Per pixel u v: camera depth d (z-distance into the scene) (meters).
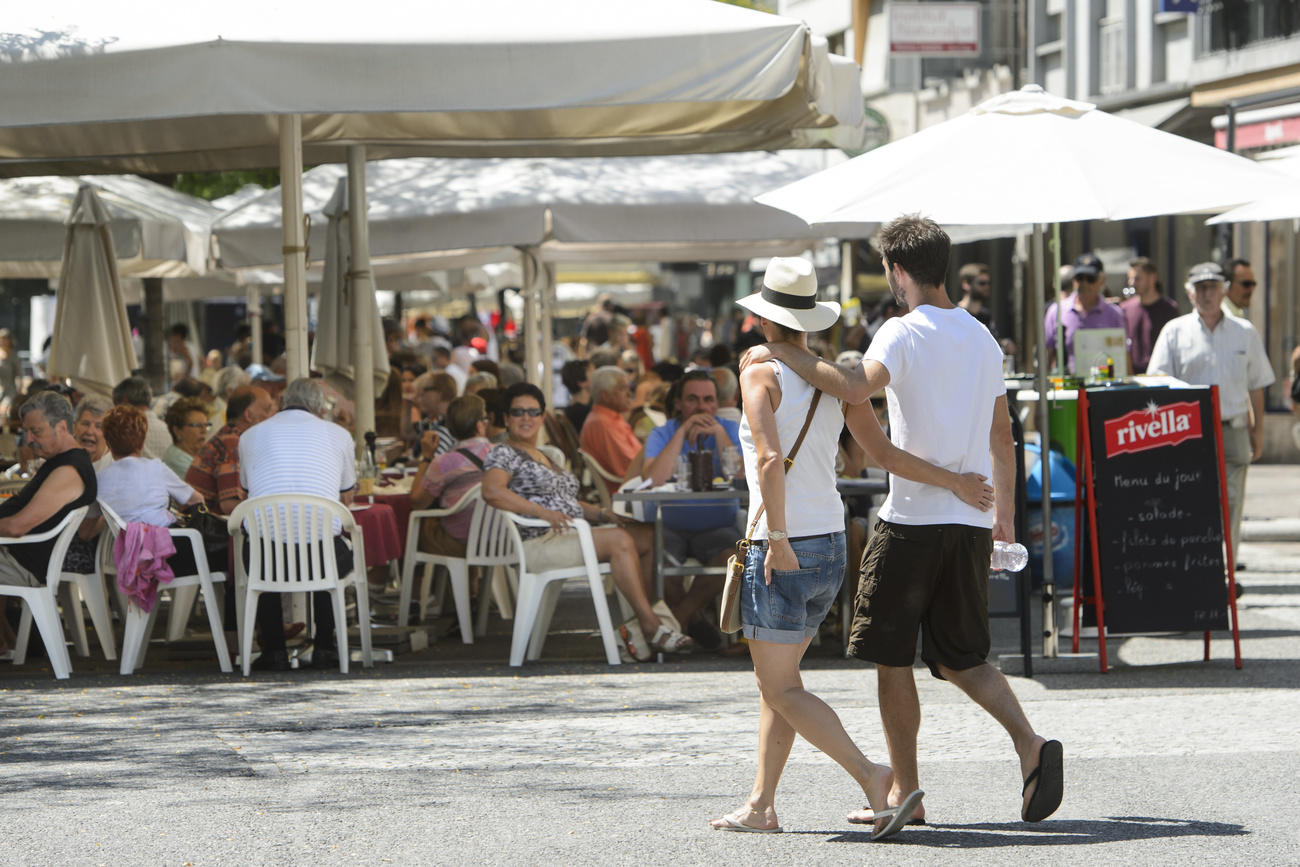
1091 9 95.19
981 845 19.47
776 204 28.67
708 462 33.72
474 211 48.97
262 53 29.69
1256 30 78.88
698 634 34.59
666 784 22.78
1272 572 44.44
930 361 20.00
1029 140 28.16
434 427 47.78
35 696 29.81
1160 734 25.45
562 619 39.75
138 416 33.41
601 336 90.75
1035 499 32.12
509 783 22.84
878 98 120.31
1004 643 34.31
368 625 32.91
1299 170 45.00
